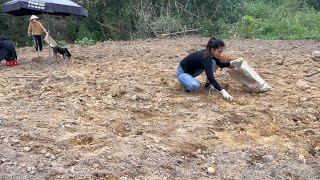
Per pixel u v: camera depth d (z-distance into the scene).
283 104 6.19
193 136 4.96
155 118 5.60
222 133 5.12
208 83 6.86
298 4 23.05
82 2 19.95
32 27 12.62
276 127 5.30
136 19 18.34
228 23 18.67
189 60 6.65
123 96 6.67
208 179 4.02
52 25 20.23
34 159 4.39
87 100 6.44
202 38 16.19
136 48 12.75
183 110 5.89
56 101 6.40
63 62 10.09
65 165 4.26
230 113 5.74
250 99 6.43
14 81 7.88
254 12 20.08
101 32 19.78
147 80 7.73
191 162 4.36
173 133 5.05
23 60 10.81
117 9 19.17
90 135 4.98
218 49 6.15
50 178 4.02
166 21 17.38
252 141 4.88
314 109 5.95
